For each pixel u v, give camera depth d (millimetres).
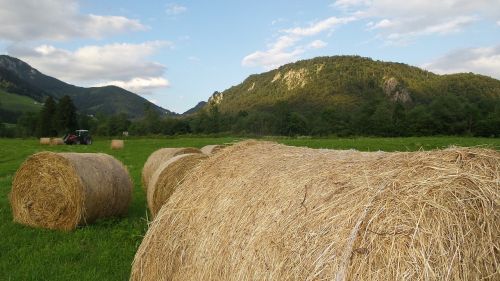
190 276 4730
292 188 4035
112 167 10195
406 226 3064
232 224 4332
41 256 7309
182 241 5023
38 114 99688
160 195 10125
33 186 9664
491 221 3100
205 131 94125
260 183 4449
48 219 9484
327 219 3467
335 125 86625
